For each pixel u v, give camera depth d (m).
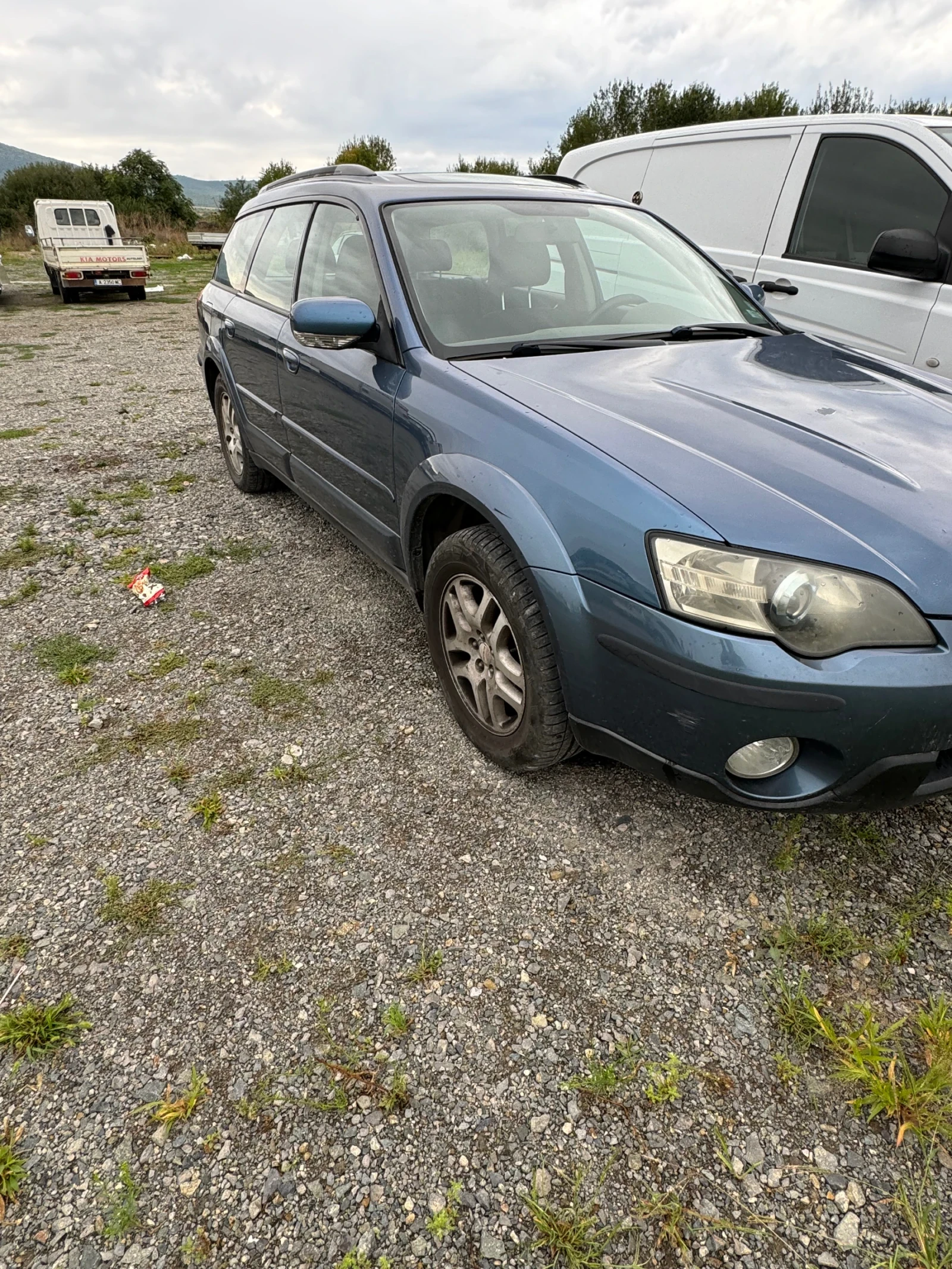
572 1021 1.68
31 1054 1.63
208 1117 1.52
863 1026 1.66
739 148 5.01
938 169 3.93
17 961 1.83
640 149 5.78
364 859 2.10
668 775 1.86
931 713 1.60
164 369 8.52
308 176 3.80
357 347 2.68
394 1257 1.31
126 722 2.68
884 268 3.93
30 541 4.02
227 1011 1.72
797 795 1.72
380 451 2.68
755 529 1.67
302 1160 1.45
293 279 3.54
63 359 9.15
